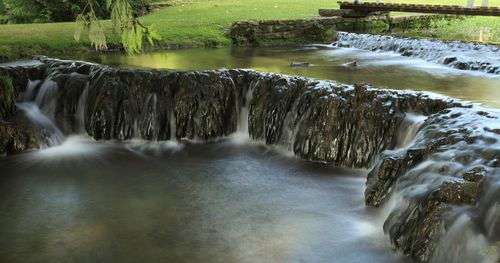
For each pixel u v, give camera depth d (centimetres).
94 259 562
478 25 1652
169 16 1691
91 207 679
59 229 626
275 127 869
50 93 948
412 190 567
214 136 909
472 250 473
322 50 1304
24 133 869
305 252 566
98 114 906
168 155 855
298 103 844
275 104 872
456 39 1396
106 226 631
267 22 1398
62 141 910
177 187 735
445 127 633
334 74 975
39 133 884
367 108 773
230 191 720
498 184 488
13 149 855
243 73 933
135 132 915
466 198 504
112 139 916
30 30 1333
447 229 497
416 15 1714
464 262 477
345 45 1380
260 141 894
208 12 1772
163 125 906
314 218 640
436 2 1950
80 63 981
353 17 1563
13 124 877
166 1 2275
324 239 591
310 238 594
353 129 780
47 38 1202
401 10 1485
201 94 904
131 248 583
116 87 912
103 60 1069
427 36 1484
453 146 579
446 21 1734
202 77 914
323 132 803
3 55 1061
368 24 1584
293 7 1888
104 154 859
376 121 762
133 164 819
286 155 841
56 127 922
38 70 978
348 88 812
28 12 1905
